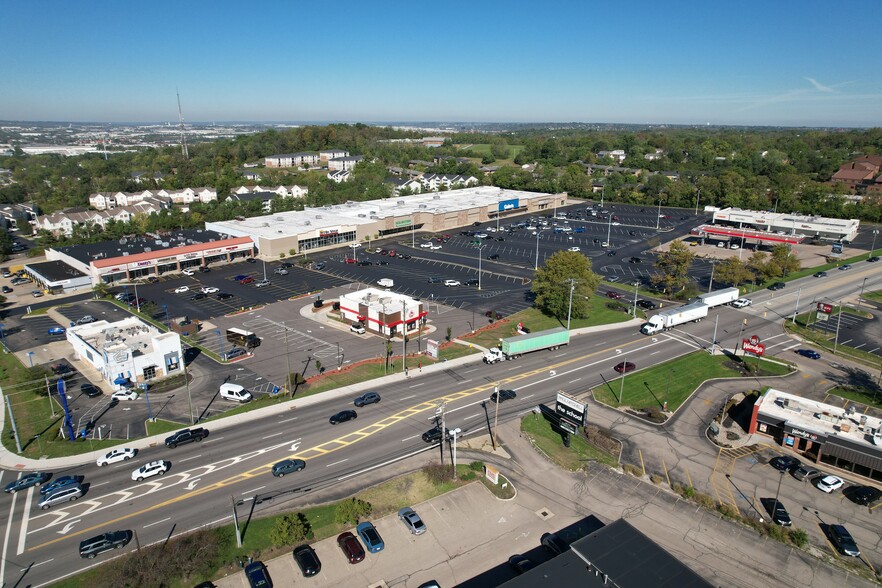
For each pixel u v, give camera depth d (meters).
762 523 51.03
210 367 82.69
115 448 62.31
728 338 96.12
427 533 49.81
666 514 52.53
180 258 132.25
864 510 53.50
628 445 63.88
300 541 48.34
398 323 94.19
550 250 157.75
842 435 60.06
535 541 49.06
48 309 108.81
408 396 74.00
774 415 64.94
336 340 93.00
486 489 55.81
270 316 104.00
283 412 69.88
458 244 165.75
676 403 74.00
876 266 141.25
